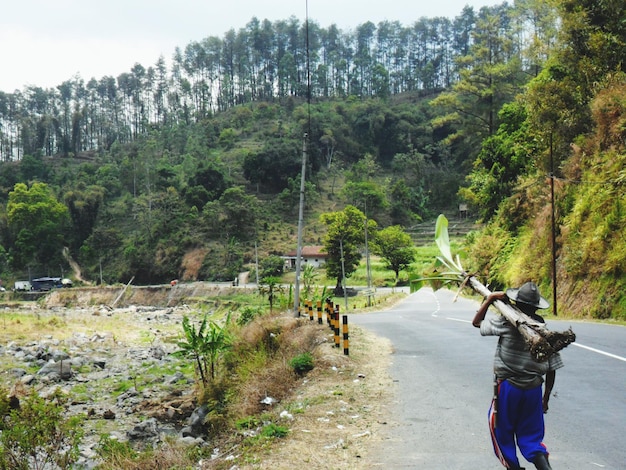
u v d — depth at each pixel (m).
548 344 4.03
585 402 7.81
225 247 101.56
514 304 4.79
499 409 4.63
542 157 37.28
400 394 9.12
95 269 112.00
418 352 13.46
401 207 115.88
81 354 24.19
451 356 12.62
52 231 119.81
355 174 129.62
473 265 42.16
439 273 5.28
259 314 23.80
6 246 122.88
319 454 6.32
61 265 117.88
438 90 194.00
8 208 124.25
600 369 9.89
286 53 191.00
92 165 157.12
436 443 6.50
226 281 92.56
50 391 16.61
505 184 47.22
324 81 191.88
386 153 153.75
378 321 24.12
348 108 162.88
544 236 31.97
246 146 148.12
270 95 198.88
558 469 5.45
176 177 131.25
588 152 30.34
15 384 16.88
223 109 195.88
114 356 24.44
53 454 8.49
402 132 153.75
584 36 36.03
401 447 6.42
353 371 11.32
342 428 7.34
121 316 56.28
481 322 5.00
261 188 128.25
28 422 8.39
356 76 197.38
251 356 15.00
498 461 5.78
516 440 4.72
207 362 16.50
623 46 34.22
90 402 15.80
